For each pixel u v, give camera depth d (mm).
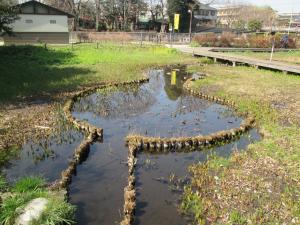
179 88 15484
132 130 9547
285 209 5586
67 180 6332
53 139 8562
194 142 8461
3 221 4766
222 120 10742
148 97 13570
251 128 9828
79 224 5223
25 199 5234
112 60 21812
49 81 14570
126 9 50656
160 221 5359
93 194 6109
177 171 7152
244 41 35750
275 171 6910
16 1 32312
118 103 12461
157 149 8273
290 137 8734
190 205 5789
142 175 6941
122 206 5750
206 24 66125
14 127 9008
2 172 6762
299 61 23359
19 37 30766
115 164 7406
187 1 50156
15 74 15398
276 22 78562
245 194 6047
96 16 47781
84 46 29047
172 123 10328
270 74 18625
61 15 31828
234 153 7918
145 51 27609
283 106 11898
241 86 15148
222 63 23562
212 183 6492
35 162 7270
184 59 24500
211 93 13773
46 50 24531
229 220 5293
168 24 52281
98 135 8859
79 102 12312
